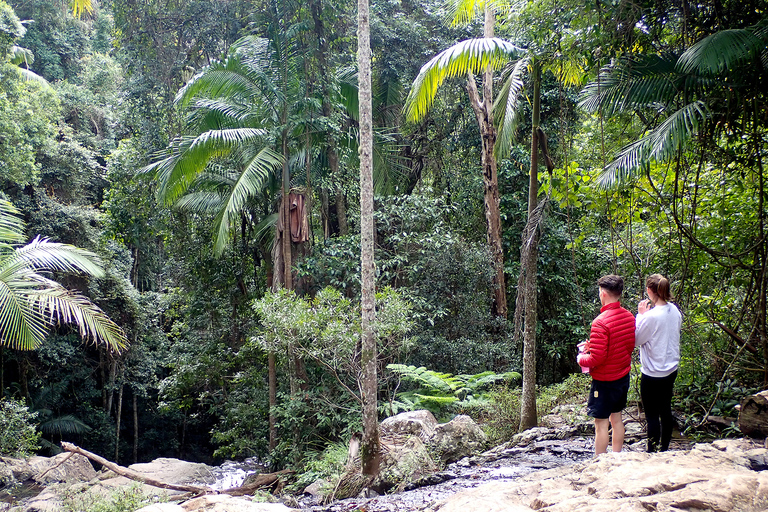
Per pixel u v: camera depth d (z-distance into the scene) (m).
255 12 13.18
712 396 6.08
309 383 11.41
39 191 19.75
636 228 7.57
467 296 12.17
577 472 3.66
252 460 15.51
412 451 6.18
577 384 9.86
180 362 15.96
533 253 7.35
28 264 9.59
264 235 13.74
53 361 20.19
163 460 13.59
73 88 24.17
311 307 9.52
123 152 15.95
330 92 12.95
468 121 16.58
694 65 4.90
